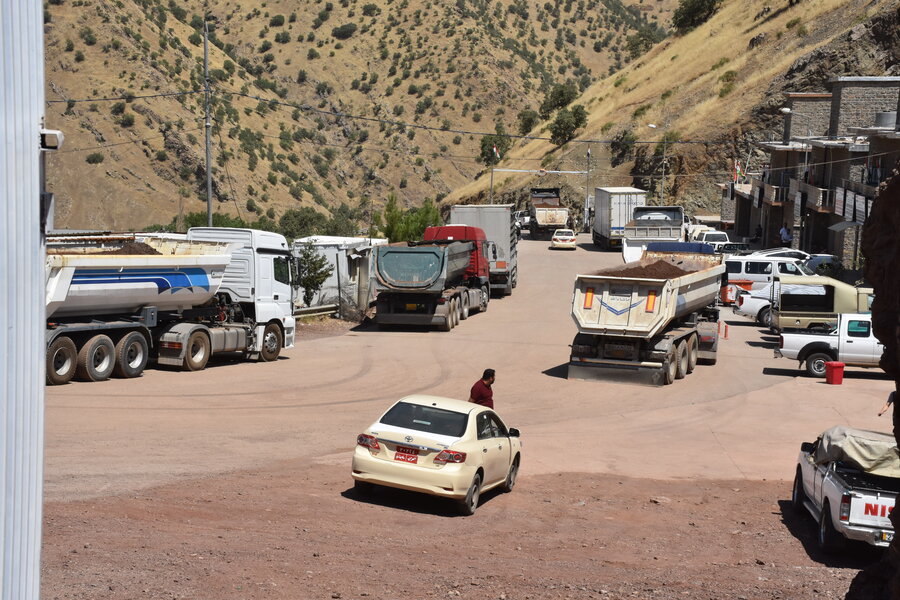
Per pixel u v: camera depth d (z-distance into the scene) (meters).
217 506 11.52
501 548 10.78
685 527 12.62
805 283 30.12
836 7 97.44
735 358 29.83
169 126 153.62
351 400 20.98
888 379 26.39
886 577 7.36
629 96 118.38
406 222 53.56
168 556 8.98
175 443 15.29
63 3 163.88
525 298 44.00
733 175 78.69
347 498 12.75
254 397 20.41
